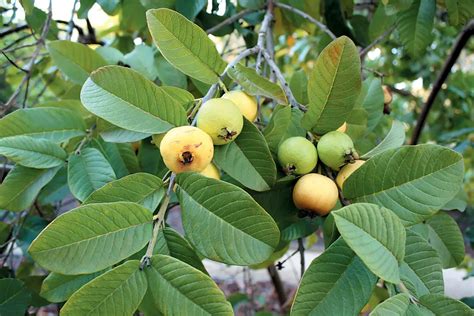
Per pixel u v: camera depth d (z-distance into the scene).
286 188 0.49
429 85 1.28
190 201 0.40
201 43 0.47
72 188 0.52
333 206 0.46
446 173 0.41
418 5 0.70
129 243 0.38
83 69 0.67
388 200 0.42
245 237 0.39
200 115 0.43
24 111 0.55
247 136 0.46
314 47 1.32
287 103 0.47
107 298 0.36
